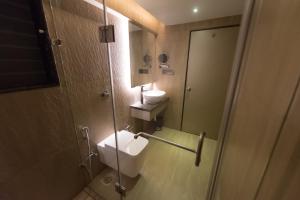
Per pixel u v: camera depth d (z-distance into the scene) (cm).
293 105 25
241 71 66
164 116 301
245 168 50
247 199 44
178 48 253
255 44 55
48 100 117
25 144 106
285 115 28
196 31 233
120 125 207
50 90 117
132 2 174
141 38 224
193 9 185
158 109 245
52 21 112
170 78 275
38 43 110
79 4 129
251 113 50
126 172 165
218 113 251
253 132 46
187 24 236
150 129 283
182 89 269
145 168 196
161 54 270
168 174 186
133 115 228
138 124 249
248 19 59
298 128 23
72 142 142
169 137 271
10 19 93
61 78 124
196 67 247
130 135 183
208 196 98
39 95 110
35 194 117
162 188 167
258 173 38
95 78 157
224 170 83
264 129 38
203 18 217
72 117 138
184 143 252
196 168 197
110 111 184
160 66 278
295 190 23
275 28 39
